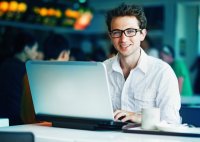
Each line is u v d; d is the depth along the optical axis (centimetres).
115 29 250
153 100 262
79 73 221
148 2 908
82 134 214
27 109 342
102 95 217
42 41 848
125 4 253
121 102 269
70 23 859
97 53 711
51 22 823
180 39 913
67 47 379
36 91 245
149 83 263
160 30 918
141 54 268
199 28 938
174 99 255
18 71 417
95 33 984
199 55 935
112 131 225
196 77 822
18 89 414
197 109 369
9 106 409
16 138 184
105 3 958
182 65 614
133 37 249
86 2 866
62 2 818
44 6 794
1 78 415
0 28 760
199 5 924
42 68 235
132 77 267
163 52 624
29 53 438
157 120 220
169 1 895
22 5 755
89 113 225
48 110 243
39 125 253
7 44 704
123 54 254
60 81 230
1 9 743
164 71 261
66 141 201
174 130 210
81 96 225
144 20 254
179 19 902
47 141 208
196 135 204
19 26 778
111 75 275
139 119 241
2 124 251
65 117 236
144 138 200
